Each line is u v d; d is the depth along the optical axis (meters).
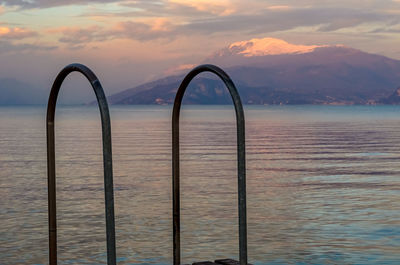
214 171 27.11
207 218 15.33
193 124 94.75
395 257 11.52
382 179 24.30
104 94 4.27
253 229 14.01
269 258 11.49
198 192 20.09
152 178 24.25
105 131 4.23
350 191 20.61
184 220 15.06
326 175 25.88
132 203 17.80
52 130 5.02
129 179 23.94
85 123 104.12
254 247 12.33
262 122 105.88
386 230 13.87
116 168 28.44
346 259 11.41
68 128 82.00
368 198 18.91
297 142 50.47
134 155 36.12
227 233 13.59
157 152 38.44
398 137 57.16
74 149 41.84
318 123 99.81
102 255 11.68
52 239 5.04
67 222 14.81
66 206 17.22
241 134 4.58
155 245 12.47
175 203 5.43
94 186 21.80
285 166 30.22
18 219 15.23
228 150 40.53
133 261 11.27
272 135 61.94
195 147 43.75
